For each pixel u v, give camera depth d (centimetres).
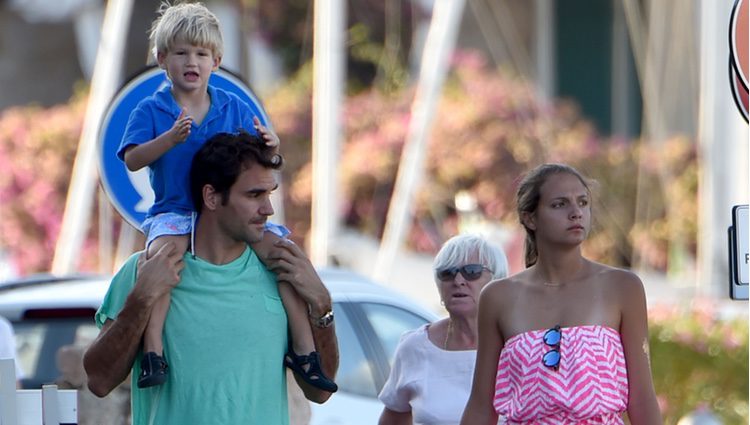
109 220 6469
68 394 2378
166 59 2278
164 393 2106
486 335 2209
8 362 2352
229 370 2102
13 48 7900
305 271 2156
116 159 2716
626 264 6900
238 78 2653
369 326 3369
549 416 2109
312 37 7456
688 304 5375
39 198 6938
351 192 6738
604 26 7625
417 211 6656
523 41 7556
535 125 6944
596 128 7606
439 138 6756
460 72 6994
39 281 3384
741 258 2420
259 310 2131
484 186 6712
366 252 6638
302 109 7000
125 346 2083
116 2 5488
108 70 5475
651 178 6881
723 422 4803
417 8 7350
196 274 2125
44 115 7062
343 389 3228
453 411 2569
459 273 2595
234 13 7444
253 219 2109
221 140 2116
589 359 2108
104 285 3272
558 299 2164
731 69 2448
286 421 2166
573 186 2172
